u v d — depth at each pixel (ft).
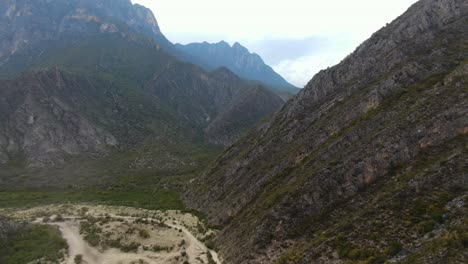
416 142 127.24
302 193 140.46
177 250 160.97
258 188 182.50
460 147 113.29
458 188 99.96
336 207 128.36
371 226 105.29
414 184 109.91
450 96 134.41
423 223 95.20
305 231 126.21
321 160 156.35
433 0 210.18
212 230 184.03
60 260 150.00
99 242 169.27
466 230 83.25
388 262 88.48
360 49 230.48
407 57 185.06
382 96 167.12
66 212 231.50
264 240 131.75
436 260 80.23
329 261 102.17
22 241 171.73
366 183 129.49
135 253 158.20
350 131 158.51
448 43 177.27
